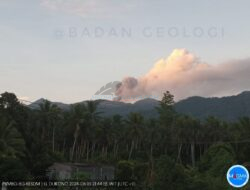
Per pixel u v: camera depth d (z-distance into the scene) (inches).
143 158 4411.9
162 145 4751.5
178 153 4857.3
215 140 4525.1
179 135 4522.6
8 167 1593.3
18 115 2536.9
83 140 4254.4
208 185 1563.7
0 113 2367.1
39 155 2252.7
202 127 4579.2
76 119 3870.6
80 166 2394.2
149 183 1598.2
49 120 3814.0
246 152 2903.5
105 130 4520.2
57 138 4350.4
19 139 2181.3
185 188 1480.1
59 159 3412.9
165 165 1505.9
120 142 4862.2
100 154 4564.5
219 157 2645.2
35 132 2819.9
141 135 4394.7
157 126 4751.5
